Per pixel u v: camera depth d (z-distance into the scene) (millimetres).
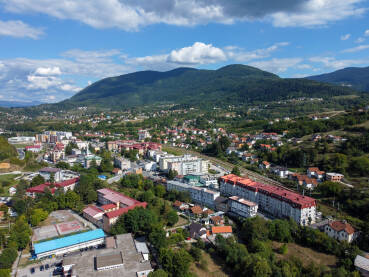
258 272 130000
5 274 130625
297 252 158875
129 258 139375
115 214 181625
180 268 132625
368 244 159875
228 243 158000
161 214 196750
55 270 139625
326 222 192375
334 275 132875
